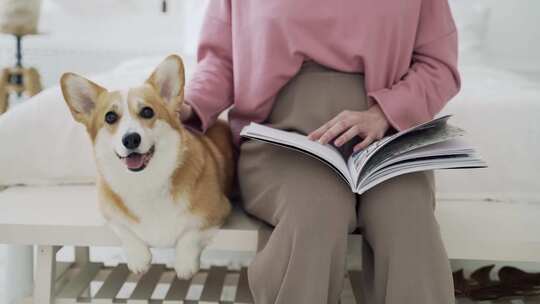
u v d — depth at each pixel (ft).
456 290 5.04
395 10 3.66
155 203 3.39
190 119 3.89
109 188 3.43
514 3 9.03
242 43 3.89
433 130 3.33
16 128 4.61
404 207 3.25
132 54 10.14
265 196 3.54
